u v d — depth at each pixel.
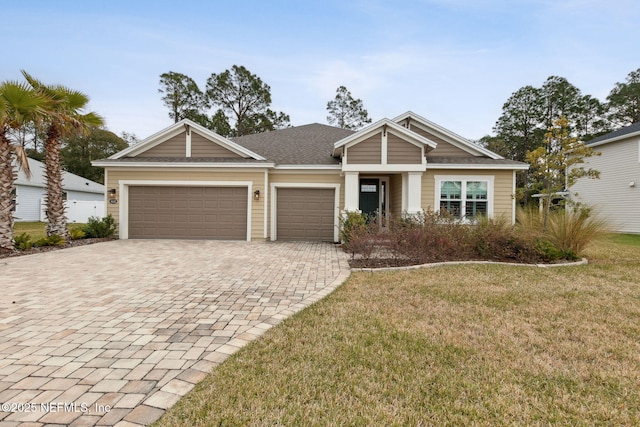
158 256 8.73
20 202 22.33
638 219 16.19
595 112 35.69
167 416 2.22
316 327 3.85
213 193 12.41
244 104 36.56
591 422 2.28
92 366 2.88
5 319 4.04
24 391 2.49
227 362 2.98
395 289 5.52
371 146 11.62
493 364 3.03
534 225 9.59
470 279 6.20
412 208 11.50
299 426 2.18
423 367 2.97
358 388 2.62
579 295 5.20
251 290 5.46
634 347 3.41
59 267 7.25
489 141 40.19
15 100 8.70
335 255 9.04
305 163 12.90
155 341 3.42
